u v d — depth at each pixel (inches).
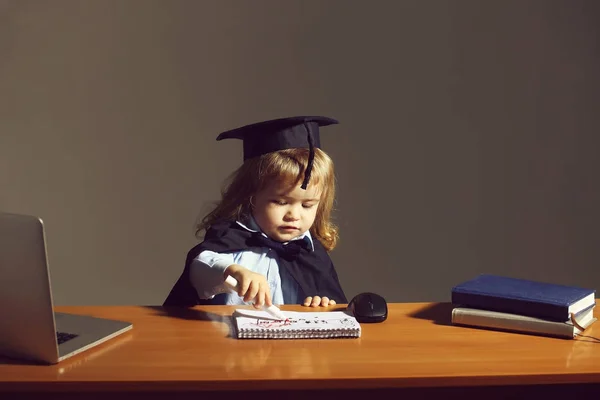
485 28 155.7
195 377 49.2
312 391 55.9
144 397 55.1
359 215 157.3
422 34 155.1
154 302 153.7
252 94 153.5
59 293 152.8
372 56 154.9
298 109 154.4
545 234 159.5
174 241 154.2
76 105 151.8
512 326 59.9
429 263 158.7
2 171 152.0
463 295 62.3
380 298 64.2
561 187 158.9
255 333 57.9
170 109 152.6
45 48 150.9
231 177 87.1
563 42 156.6
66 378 49.0
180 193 153.6
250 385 49.1
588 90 157.5
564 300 59.3
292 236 81.4
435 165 157.6
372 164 156.9
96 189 152.9
